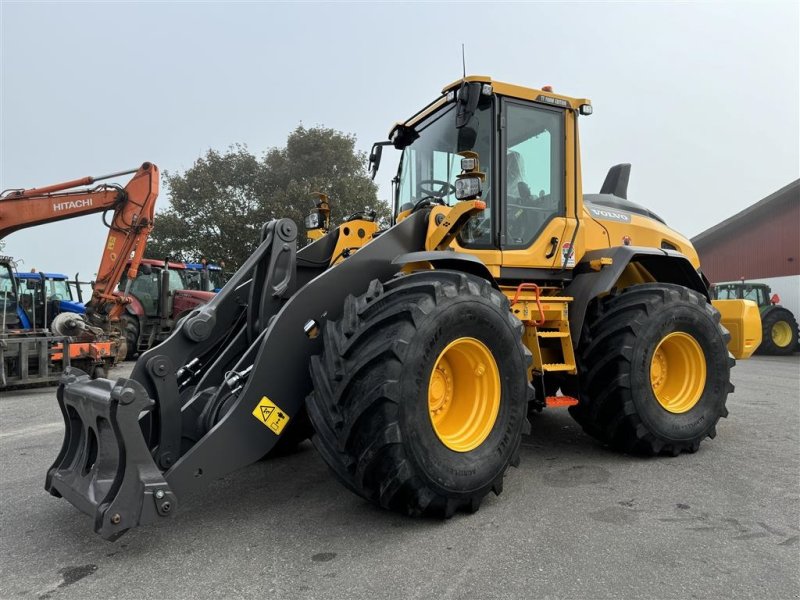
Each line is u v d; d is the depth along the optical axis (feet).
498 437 9.73
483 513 9.55
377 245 10.52
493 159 12.30
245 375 9.30
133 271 32.37
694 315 13.37
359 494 9.03
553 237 13.12
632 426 12.56
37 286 37.19
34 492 11.01
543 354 13.79
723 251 70.28
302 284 12.68
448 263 10.60
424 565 7.63
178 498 7.99
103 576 7.43
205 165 76.28
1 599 6.86
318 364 9.16
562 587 7.04
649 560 7.77
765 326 45.50
